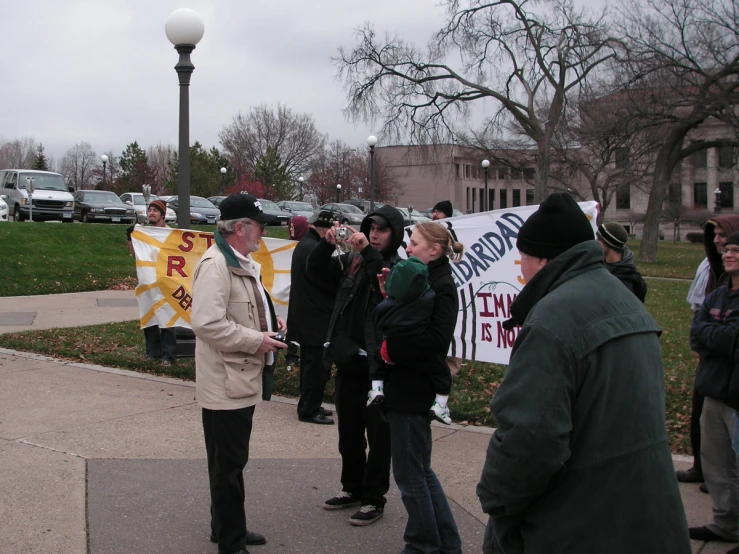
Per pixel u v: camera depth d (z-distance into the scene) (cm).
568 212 235
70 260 1820
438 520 363
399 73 3466
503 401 218
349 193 7738
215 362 357
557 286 229
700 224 5956
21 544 376
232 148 8406
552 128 3344
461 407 656
